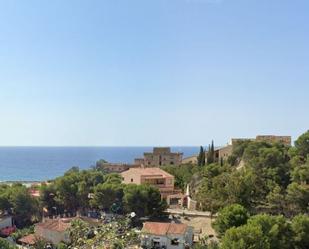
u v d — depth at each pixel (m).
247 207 91.75
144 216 103.50
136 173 138.62
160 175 140.75
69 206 119.25
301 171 97.44
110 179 127.94
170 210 114.50
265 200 96.94
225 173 108.56
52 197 118.88
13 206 112.81
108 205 108.50
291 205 90.75
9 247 69.44
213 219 98.50
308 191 88.62
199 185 124.81
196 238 90.31
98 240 43.84
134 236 47.03
